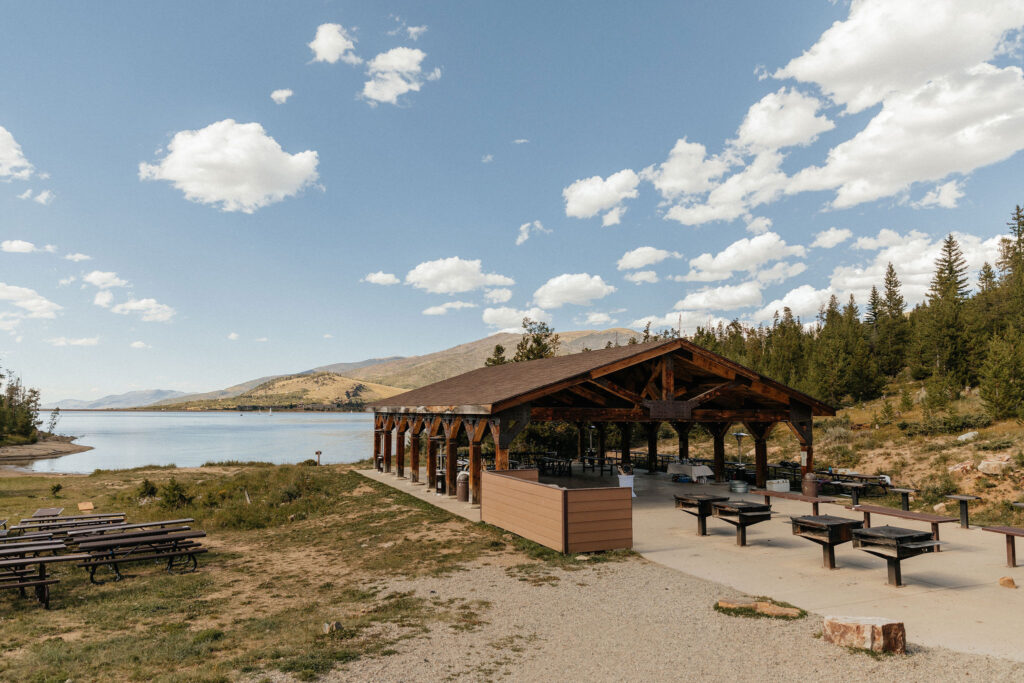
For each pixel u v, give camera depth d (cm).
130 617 711
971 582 772
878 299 8962
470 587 770
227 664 518
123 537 966
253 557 1101
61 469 4047
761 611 647
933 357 3953
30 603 793
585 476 2058
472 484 1458
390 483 1972
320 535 1270
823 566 860
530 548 979
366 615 668
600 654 531
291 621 671
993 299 4912
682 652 534
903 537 750
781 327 6881
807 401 1716
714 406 1964
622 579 795
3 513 1564
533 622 624
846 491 1708
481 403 1318
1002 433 2011
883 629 529
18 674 508
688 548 984
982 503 1359
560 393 1756
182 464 4300
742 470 1995
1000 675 478
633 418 1506
